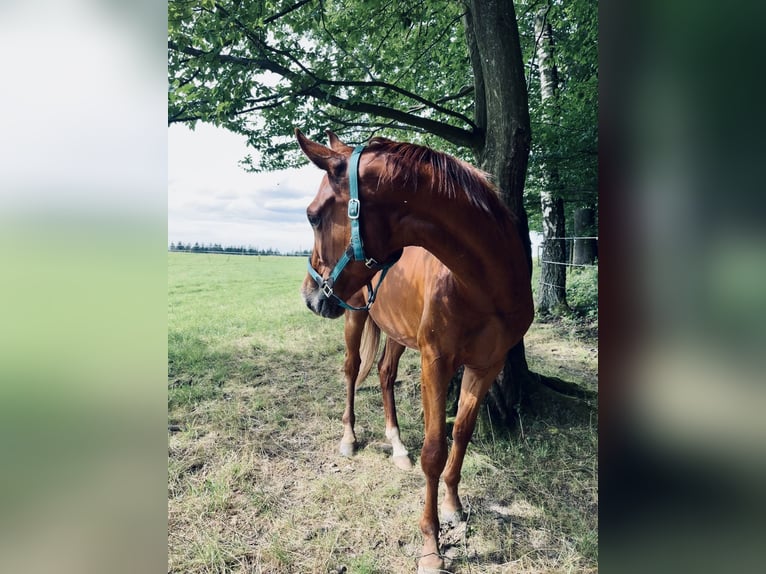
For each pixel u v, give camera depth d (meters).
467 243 1.59
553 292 6.85
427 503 1.96
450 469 2.15
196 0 2.86
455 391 3.18
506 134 2.84
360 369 2.93
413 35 4.44
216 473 2.53
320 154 1.55
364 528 2.13
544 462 2.64
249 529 2.12
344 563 1.93
